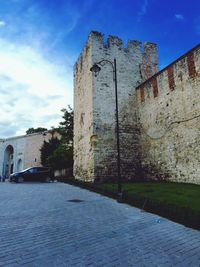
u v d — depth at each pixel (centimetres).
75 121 2377
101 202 990
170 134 1522
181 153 1411
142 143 1845
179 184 1292
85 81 2070
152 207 795
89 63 1948
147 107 1806
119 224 646
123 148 1798
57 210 819
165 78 1609
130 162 1792
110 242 504
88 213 777
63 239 518
